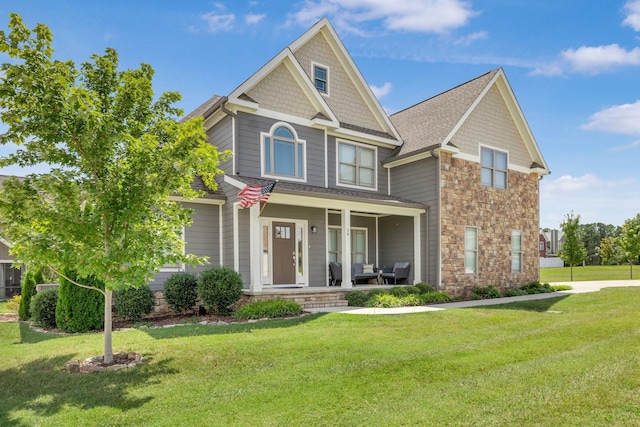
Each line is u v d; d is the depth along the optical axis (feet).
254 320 32.48
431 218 48.75
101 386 17.19
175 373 18.67
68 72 18.90
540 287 55.36
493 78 54.34
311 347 22.62
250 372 18.62
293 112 45.19
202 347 22.74
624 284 64.28
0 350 24.75
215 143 44.65
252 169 41.86
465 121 51.93
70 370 19.52
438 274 47.60
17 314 43.55
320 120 45.80
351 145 50.80
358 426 12.70
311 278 46.16
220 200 41.73
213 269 36.40
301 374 18.04
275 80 44.06
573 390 15.25
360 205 44.50
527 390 15.42
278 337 25.09
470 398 14.78
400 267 50.03
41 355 22.35
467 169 51.34
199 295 35.86
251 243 38.29
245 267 40.34
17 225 18.66
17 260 19.16
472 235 51.60
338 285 48.88
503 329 27.25
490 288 50.39
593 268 142.10
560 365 18.39
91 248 18.99
